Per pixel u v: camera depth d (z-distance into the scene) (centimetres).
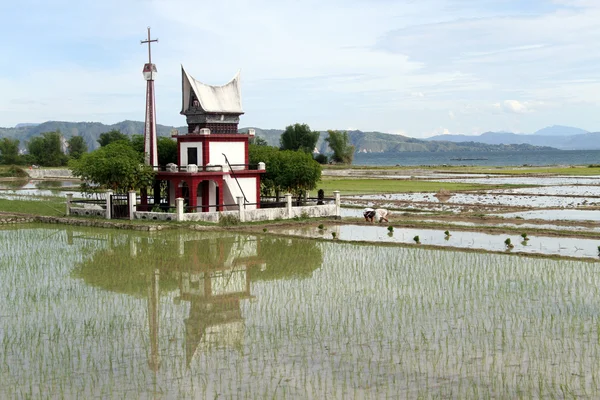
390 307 2367
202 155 4962
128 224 4634
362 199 6812
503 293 2548
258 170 5184
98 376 1736
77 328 2153
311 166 5353
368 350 1908
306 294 2586
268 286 2741
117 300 2523
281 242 3966
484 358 1828
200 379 1709
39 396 1614
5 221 5000
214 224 4691
